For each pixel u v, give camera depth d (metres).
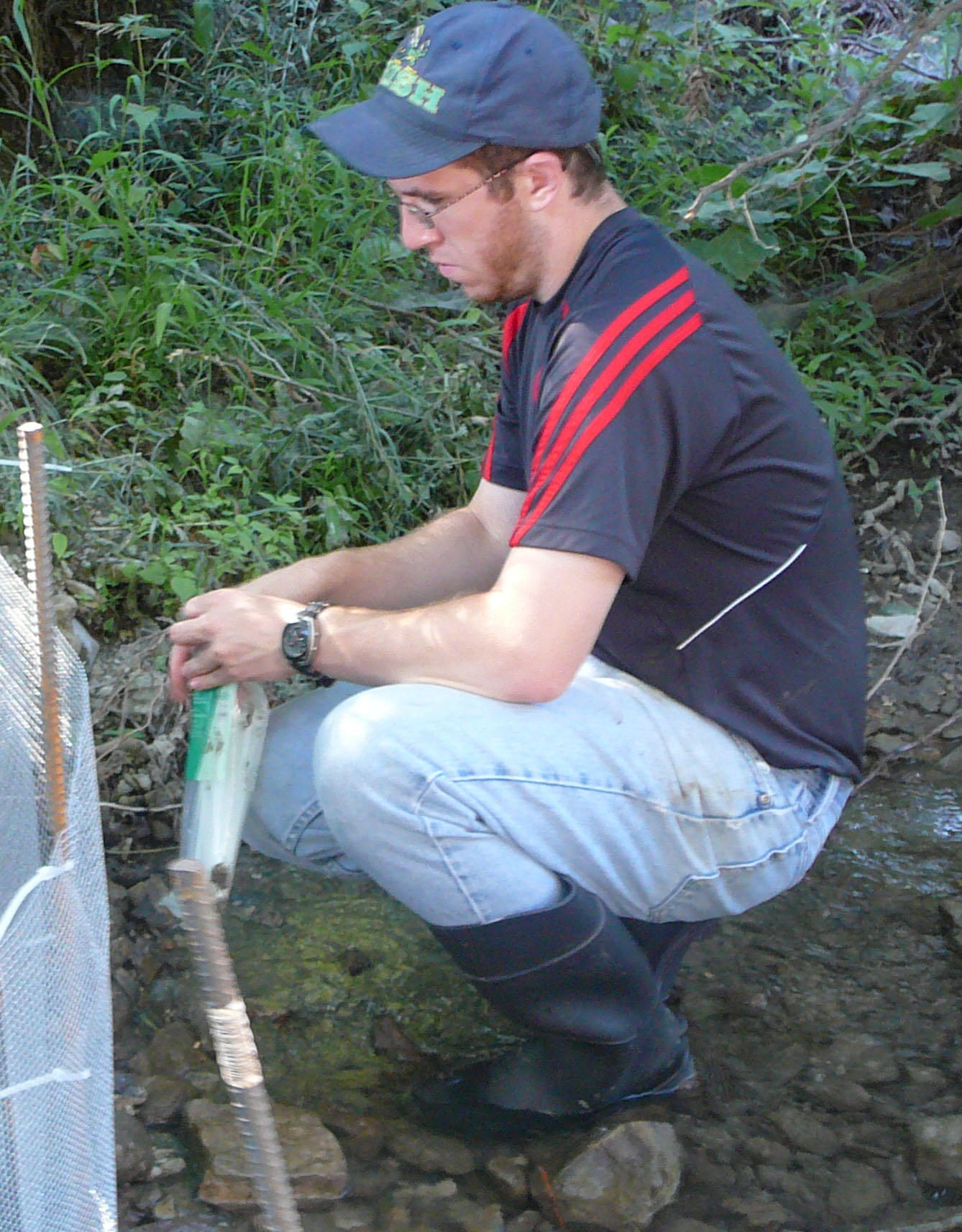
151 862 2.42
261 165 3.73
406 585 2.09
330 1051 2.02
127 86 3.99
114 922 2.24
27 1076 1.19
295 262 3.59
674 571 1.75
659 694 1.79
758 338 1.71
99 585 2.75
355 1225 1.69
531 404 1.78
